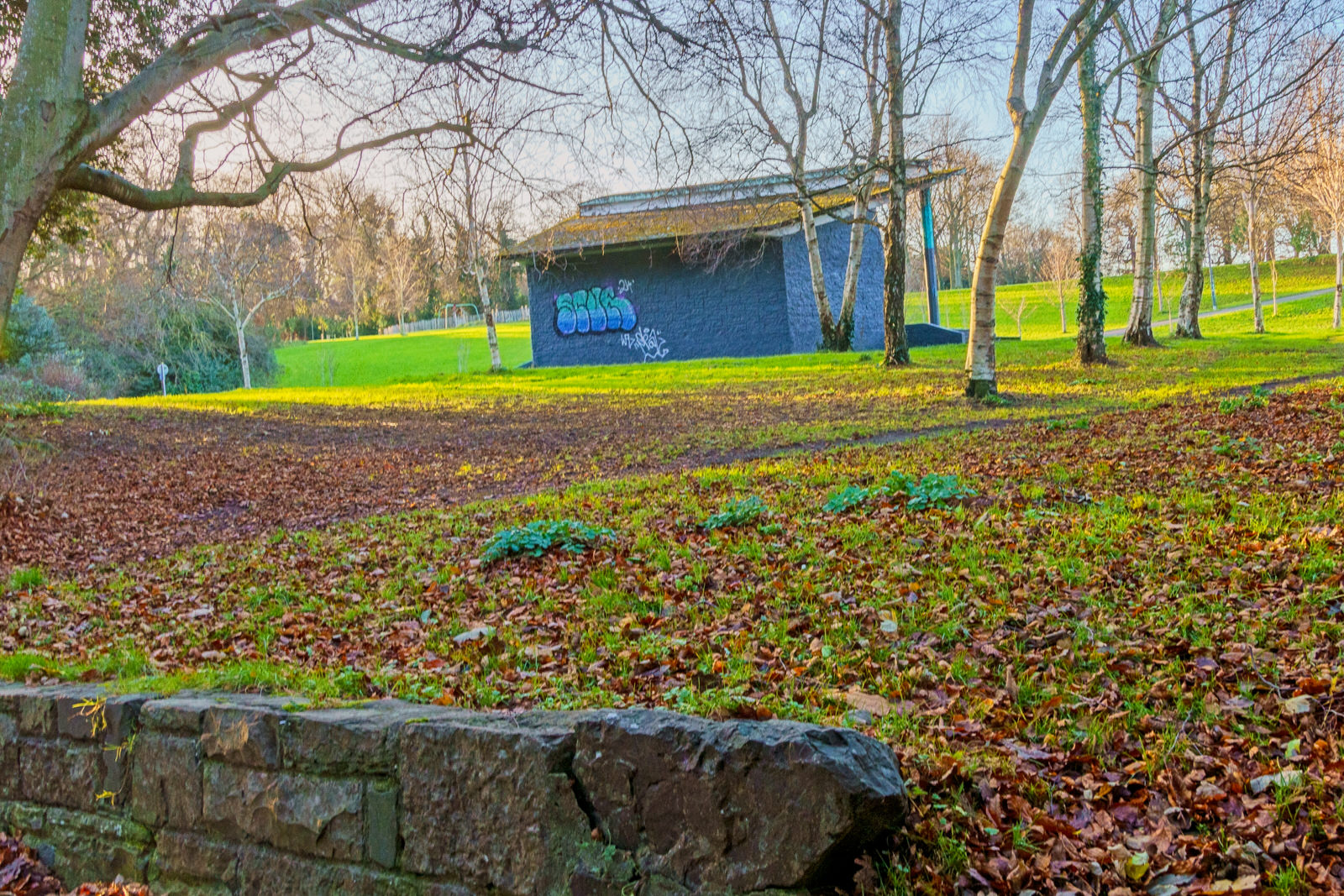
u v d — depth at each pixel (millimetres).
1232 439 10602
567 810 3305
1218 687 4516
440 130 10438
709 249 33844
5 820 4465
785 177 27844
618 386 27891
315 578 9031
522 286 48250
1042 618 5602
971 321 19594
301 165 10945
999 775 3820
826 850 2965
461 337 80812
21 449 16672
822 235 38938
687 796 3150
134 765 4113
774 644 5703
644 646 5820
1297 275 80250
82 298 38156
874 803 3014
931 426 16938
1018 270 96125
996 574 6473
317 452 18984
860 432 16609
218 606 8297
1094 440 11977
